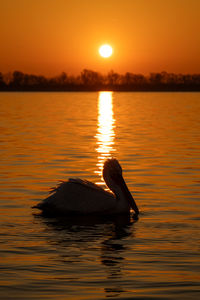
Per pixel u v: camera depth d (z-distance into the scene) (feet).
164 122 123.75
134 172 53.52
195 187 45.91
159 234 31.81
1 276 24.62
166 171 54.08
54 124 117.70
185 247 29.04
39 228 33.45
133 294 22.61
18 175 51.55
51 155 65.82
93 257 27.37
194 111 170.19
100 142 81.25
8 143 79.56
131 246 29.35
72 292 22.81
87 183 39.50
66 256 27.53
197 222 34.50
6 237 31.14
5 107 200.13
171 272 25.12
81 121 127.75
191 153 67.92
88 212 38.04
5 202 40.22
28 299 22.08
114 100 303.27
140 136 90.68
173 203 40.09
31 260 26.86
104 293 22.71
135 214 37.04
